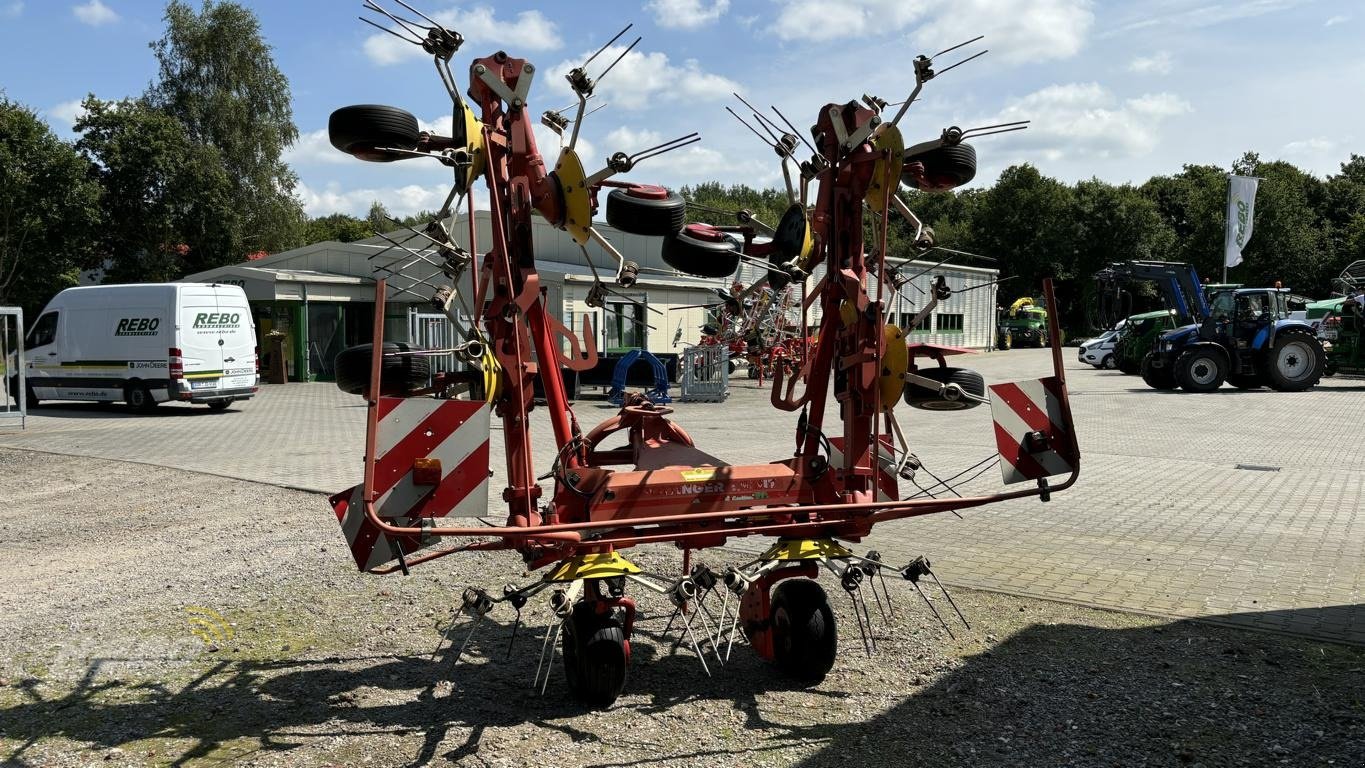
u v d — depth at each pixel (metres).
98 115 38.38
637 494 4.26
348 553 7.03
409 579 6.31
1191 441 13.28
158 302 19.06
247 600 5.88
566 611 3.92
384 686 4.45
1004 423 4.34
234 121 41.78
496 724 3.99
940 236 66.81
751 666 4.67
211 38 41.69
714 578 4.01
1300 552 6.66
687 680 4.49
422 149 4.09
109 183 38.41
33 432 16.08
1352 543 6.91
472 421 3.76
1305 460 11.27
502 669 4.68
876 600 5.40
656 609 5.64
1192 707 4.01
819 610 4.38
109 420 18.17
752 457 12.02
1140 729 3.81
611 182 4.58
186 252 41.84
